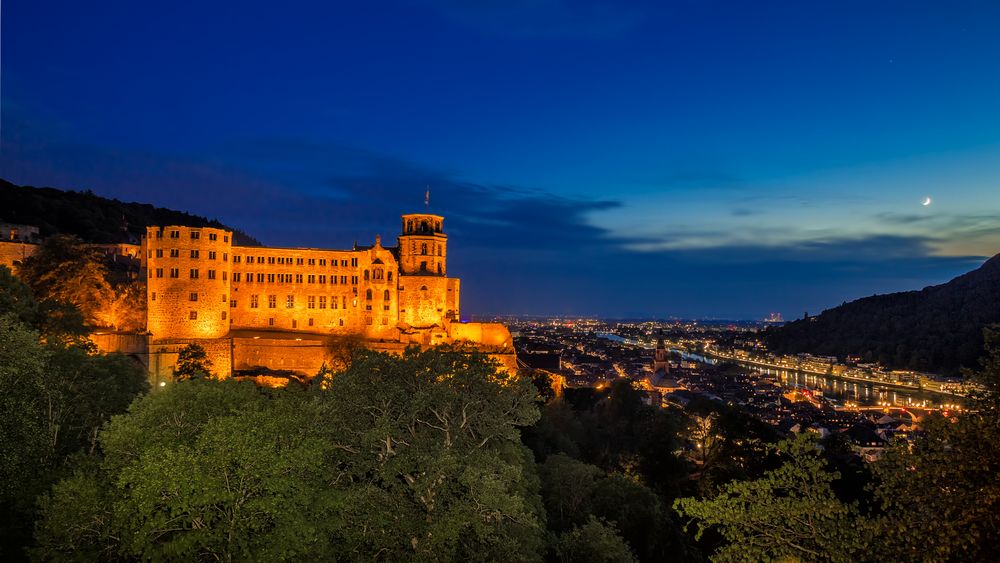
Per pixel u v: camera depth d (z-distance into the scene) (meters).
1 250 153.88
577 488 85.69
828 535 36.31
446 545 48.72
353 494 48.97
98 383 65.19
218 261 146.12
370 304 164.00
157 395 50.47
